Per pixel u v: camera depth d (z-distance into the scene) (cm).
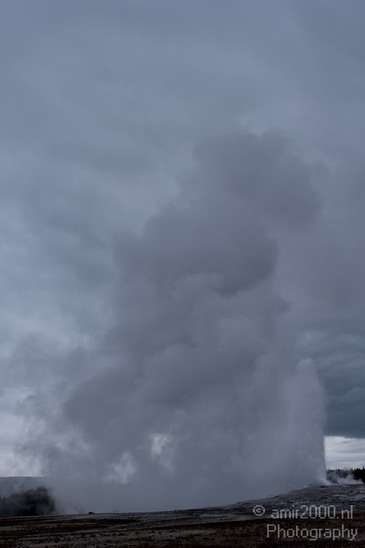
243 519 6725
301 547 4384
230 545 4575
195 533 5519
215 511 8144
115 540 5312
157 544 4791
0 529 7306
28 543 5438
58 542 5394
